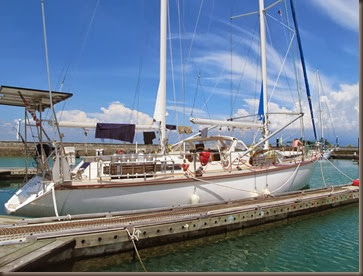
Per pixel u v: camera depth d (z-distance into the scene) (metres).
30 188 8.19
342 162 39.00
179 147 10.85
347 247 7.64
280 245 7.77
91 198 7.54
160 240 7.19
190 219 7.55
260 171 10.27
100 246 6.42
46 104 8.64
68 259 5.96
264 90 14.04
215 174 9.22
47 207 7.38
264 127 13.12
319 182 20.05
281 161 11.95
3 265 4.83
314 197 10.68
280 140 16.08
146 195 8.11
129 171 8.17
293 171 11.73
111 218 7.32
